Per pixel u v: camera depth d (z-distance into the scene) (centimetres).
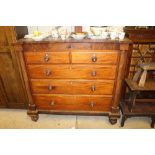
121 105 237
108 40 177
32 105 227
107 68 192
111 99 215
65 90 213
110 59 186
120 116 232
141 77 207
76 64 192
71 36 197
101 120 243
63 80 205
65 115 255
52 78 205
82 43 179
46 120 245
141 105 233
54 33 199
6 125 236
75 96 216
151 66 205
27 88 212
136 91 208
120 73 190
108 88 206
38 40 185
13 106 261
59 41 178
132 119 244
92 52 184
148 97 251
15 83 238
